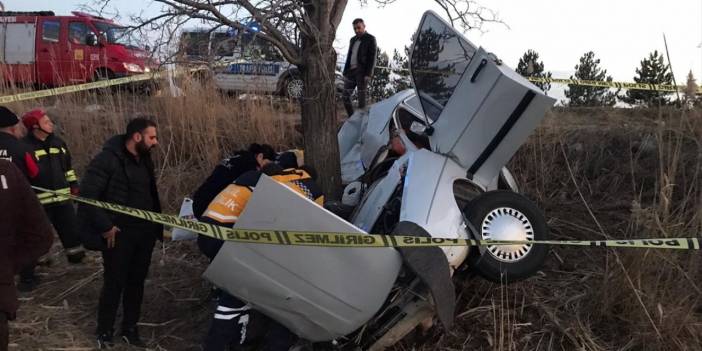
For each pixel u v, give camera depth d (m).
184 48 4.57
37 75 11.73
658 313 3.71
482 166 4.24
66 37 11.40
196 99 7.61
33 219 3.11
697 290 3.83
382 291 3.26
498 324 3.99
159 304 4.67
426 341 3.90
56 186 5.12
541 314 4.11
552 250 4.96
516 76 4.05
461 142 4.16
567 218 5.56
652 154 6.00
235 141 7.47
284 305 3.28
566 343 3.86
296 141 7.43
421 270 3.25
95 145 7.68
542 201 5.82
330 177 5.17
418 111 5.70
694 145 5.24
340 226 3.10
